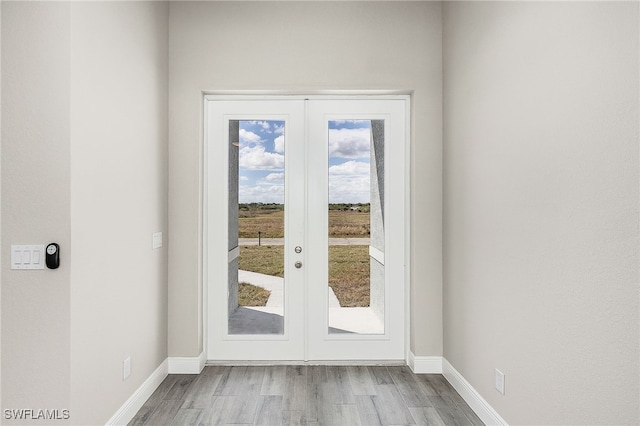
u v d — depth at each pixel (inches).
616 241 54.2
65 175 71.2
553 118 67.2
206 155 125.8
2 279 71.2
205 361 125.3
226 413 95.7
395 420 93.0
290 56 121.6
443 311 120.5
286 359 126.6
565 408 64.4
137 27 98.3
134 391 96.6
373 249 127.8
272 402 101.3
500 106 85.0
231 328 127.2
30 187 71.2
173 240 119.6
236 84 121.0
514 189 79.5
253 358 126.6
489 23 89.9
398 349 126.8
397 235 126.8
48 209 71.2
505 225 83.0
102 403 82.0
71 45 71.3
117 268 88.4
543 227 70.1
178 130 119.8
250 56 121.1
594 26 58.1
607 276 55.7
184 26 120.6
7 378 71.6
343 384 112.0
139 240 99.7
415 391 108.0
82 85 74.7
